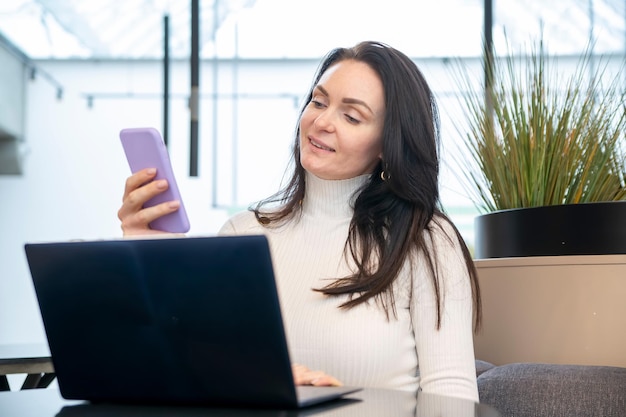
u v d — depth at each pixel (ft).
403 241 4.94
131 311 3.14
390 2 12.41
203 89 12.67
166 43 12.80
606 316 5.72
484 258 6.69
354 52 5.32
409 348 4.84
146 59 12.91
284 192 5.69
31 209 13.32
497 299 6.07
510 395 5.23
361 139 5.12
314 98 5.26
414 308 4.90
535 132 6.57
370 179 5.34
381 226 5.08
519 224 6.33
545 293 5.88
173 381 3.16
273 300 2.86
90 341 3.28
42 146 13.30
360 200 5.19
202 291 2.98
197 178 12.54
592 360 5.74
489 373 5.55
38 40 13.30
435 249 4.95
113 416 3.00
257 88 12.66
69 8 13.23
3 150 13.25
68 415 3.07
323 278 5.05
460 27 12.20
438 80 12.11
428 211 5.11
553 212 6.18
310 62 12.68
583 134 6.53
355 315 4.73
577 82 6.73
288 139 12.62
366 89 5.11
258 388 3.00
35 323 13.32
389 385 4.69
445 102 10.48
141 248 3.05
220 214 12.51
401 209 5.11
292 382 2.94
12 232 13.32
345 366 4.65
